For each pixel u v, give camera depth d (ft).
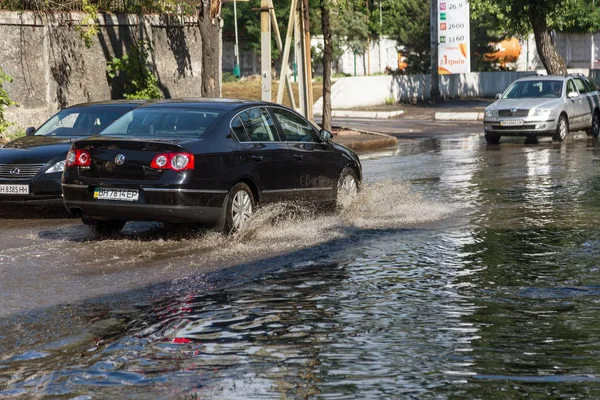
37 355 20.39
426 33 199.82
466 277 28.27
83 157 36.37
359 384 18.02
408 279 28.12
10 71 68.80
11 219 44.14
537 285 26.99
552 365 19.16
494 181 55.42
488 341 21.04
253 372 18.89
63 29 72.95
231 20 217.36
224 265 30.94
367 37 215.92
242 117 38.37
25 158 44.42
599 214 40.93
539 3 117.39
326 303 25.09
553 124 88.63
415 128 116.67
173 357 20.06
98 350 20.71
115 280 28.68
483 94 190.49
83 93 75.20
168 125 37.50
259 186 37.96
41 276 29.45
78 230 40.06
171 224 40.47
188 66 85.56
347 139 90.33
